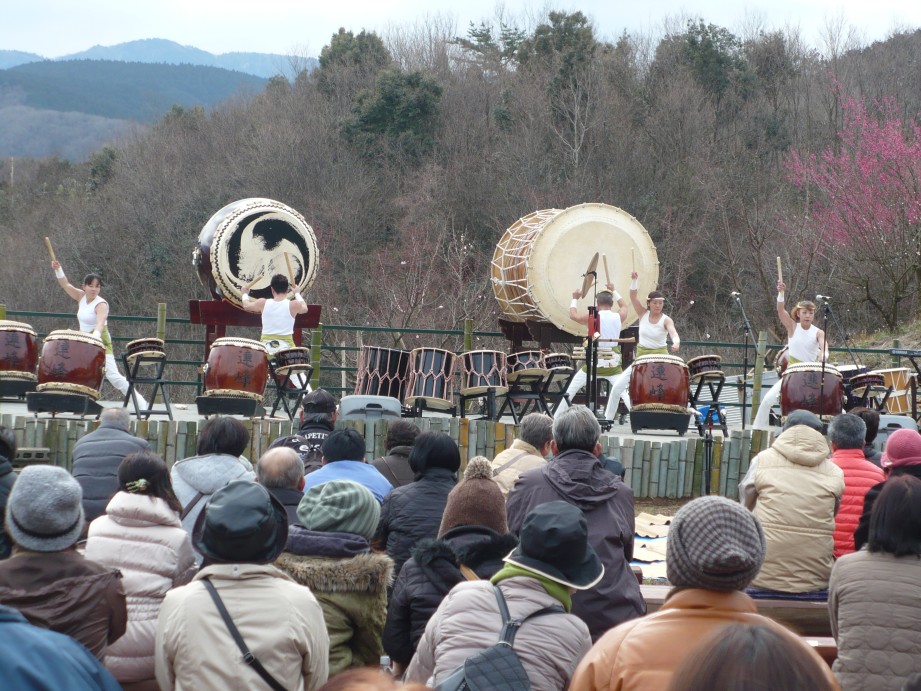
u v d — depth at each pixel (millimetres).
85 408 11781
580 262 16484
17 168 59688
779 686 2180
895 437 6055
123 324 39469
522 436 7145
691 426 15062
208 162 45906
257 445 11859
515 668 3488
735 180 41406
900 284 28516
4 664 2826
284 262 15641
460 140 44656
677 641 3205
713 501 3383
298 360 12859
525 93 45906
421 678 3969
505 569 3924
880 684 4371
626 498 5402
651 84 47875
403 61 52625
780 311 13656
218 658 3730
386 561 4734
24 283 40781
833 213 32625
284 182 42938
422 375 13281
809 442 6367
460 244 38250
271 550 3963
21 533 3922
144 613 4781
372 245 41531
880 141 30984
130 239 41969
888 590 4453
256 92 53625
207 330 15727
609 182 42500
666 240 40156
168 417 13258
